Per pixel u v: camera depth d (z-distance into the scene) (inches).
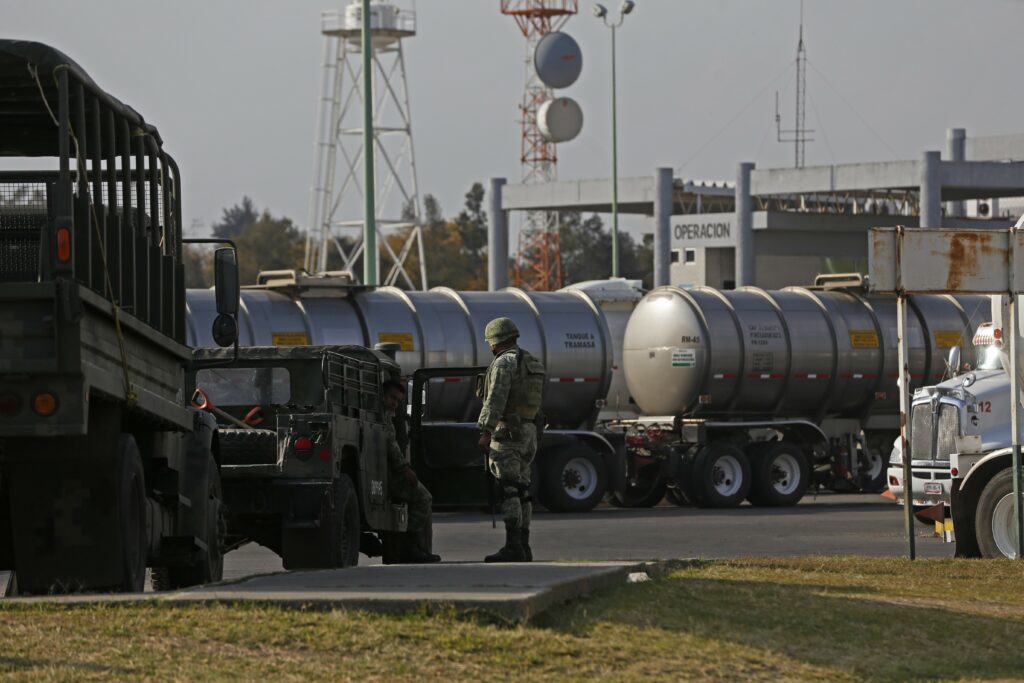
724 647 908.0
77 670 773.3
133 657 803.4
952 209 7849.4
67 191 989.8
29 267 1213.7
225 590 973.8
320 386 1617.9
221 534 1339.8
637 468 3353.8
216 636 845.2
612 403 3535.9
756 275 7160.4
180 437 1275.8
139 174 1177.4
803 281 7224.4
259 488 1435.8
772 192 6451.8
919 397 2166.6
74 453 1045.2
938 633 1011.3
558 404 3440.0
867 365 3602.4
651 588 1072.2
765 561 1393.9
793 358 3508.9
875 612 1060.5
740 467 3299.7
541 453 3046.3
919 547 2080.5
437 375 1814.7
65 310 959.6
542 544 2201.0
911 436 2177.7
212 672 783.1
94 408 1051.9
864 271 6791.3
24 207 1224.8
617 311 3558.1
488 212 7012.8
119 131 1143.0
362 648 833.5
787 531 2432.3
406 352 3248.0
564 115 6683.1
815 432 3484.3
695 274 7352.4
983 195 6505.9
